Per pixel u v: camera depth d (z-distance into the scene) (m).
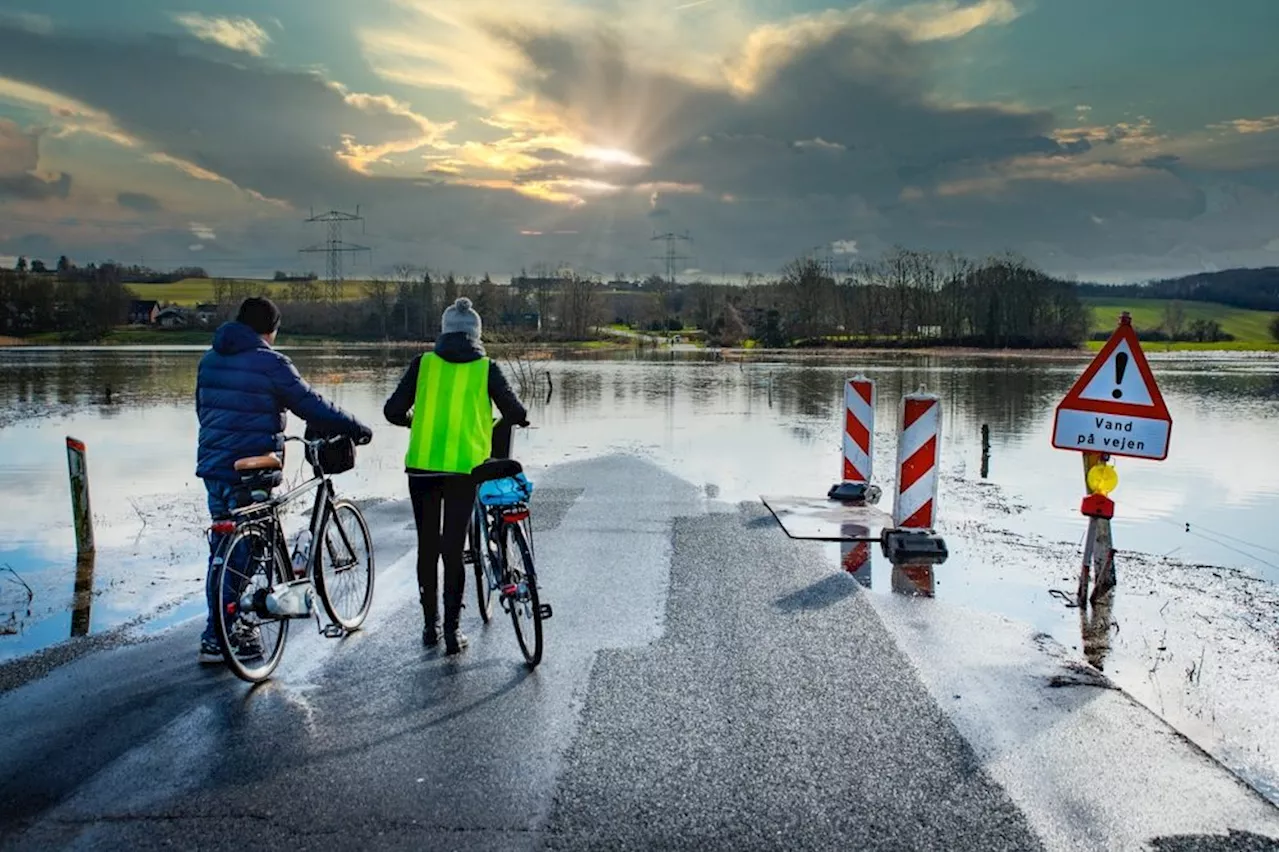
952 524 10.76
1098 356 7.42
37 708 5.11
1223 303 157.88
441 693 5.32
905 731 4.82
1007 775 4.33
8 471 15.31
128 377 45.50
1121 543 10.24
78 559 9.02
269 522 5.70
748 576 7.96
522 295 126.12
